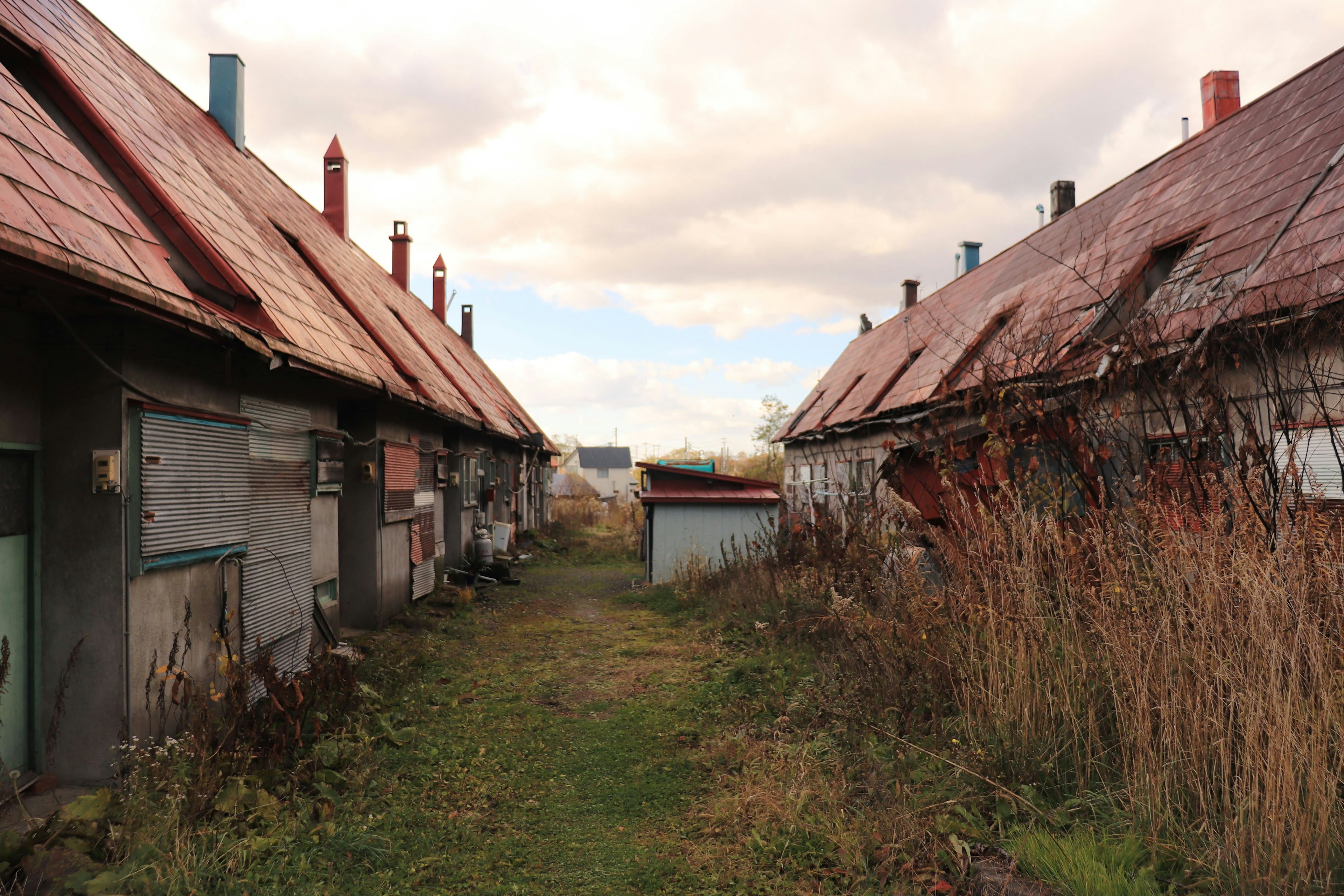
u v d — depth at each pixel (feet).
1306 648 9.56
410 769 15.34
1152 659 10.93
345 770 14.75
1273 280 18.11
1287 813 8.51
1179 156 34.96
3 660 11.00
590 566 58.95
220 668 15.05
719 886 10.74
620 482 258.16
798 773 13.65
